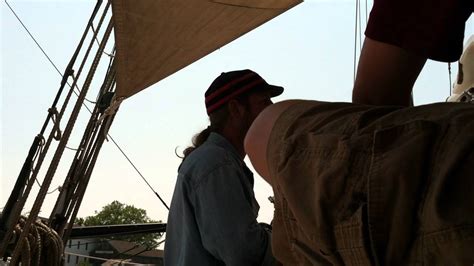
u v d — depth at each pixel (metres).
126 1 5.42
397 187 0.85
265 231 2.37
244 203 2.37
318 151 1.03
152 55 6.08
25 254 4.36
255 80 2.74
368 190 0.88
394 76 1.25
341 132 1.03
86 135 5.93
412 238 0.82
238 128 2.72
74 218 5.80
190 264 2.43
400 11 1.19
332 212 0.94
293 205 1.02
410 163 0.85
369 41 1.26
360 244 0.87
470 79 3.01
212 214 2.35
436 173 0.83
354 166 0.95
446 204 0.78
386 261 0.84
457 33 1.19
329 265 0.97
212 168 2.43
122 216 44.06
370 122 1.02
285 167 1.07
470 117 0.87
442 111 0.94
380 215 0.86
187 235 2.46
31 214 4.32
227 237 2.31
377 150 0.92
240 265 2.29
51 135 4.64
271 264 2.30
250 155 1.26
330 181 0.96
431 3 1.16
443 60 1.20
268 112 1.28
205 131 2.93
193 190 2.45
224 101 2.71
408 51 1.20
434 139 0.87
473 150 0.80
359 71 1.31
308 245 1.03
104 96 6.10
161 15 5.66
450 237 0.75
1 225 4.46
